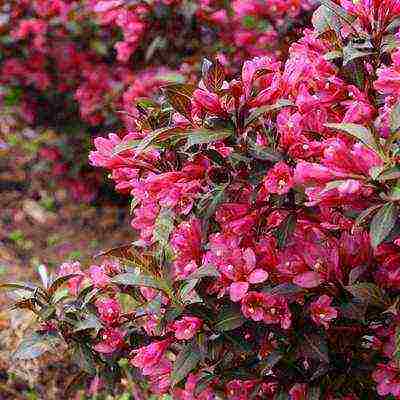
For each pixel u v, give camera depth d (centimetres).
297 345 110
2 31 245
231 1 203
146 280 113
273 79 109
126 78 225
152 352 117
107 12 204
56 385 181
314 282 106
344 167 97
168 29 197
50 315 125
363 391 116
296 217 108
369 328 112
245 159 106
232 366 119
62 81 247
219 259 109
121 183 118
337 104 115
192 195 109
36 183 268
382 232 95
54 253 241
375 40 116
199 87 112
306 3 174
